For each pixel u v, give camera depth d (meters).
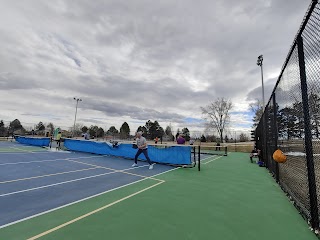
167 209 3.78
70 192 4.79
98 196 4.53
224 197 4.66
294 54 4.14
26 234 2.68
